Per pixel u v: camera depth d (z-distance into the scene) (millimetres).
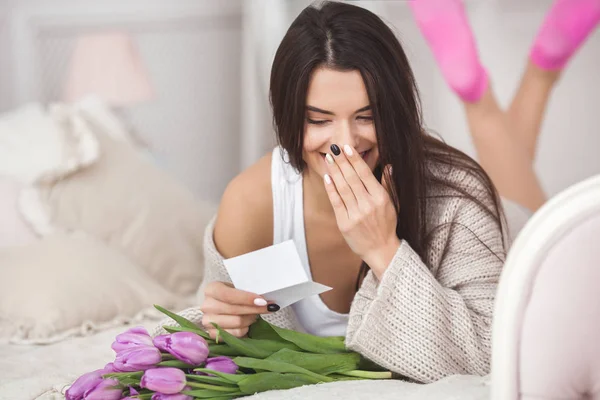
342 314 1453
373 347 1193
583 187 819
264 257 1171
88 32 3264
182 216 2328
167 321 1302
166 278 2201
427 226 1354
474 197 1363
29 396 1286
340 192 1232
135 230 2213
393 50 1221
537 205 2580
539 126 2695
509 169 2557
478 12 3145
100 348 1657
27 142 2258
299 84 1202
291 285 1164
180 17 3371
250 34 3279
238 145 3549
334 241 1437
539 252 813
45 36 3264
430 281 1210
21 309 1802
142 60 3330
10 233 2062
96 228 2166
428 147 1425
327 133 1226
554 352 802
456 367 1212
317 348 1236
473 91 2537
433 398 992
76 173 2238
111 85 3160
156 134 3375
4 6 3193
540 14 3070
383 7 2613
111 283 1922
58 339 1760
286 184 1413
